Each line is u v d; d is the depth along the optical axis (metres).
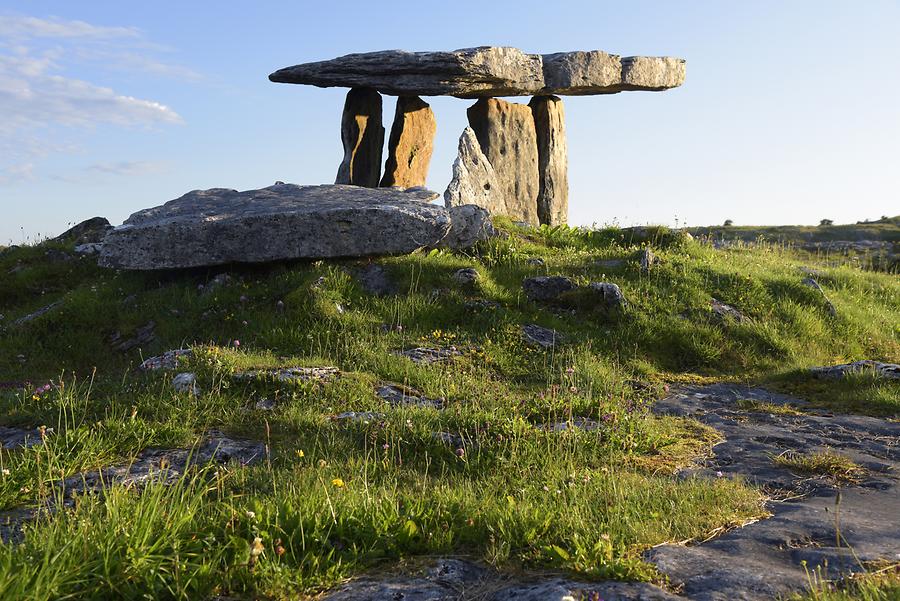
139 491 5.82
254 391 9.16
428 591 4.04
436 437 7.61
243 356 10.53
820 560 4.43
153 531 4.43
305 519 4.75
